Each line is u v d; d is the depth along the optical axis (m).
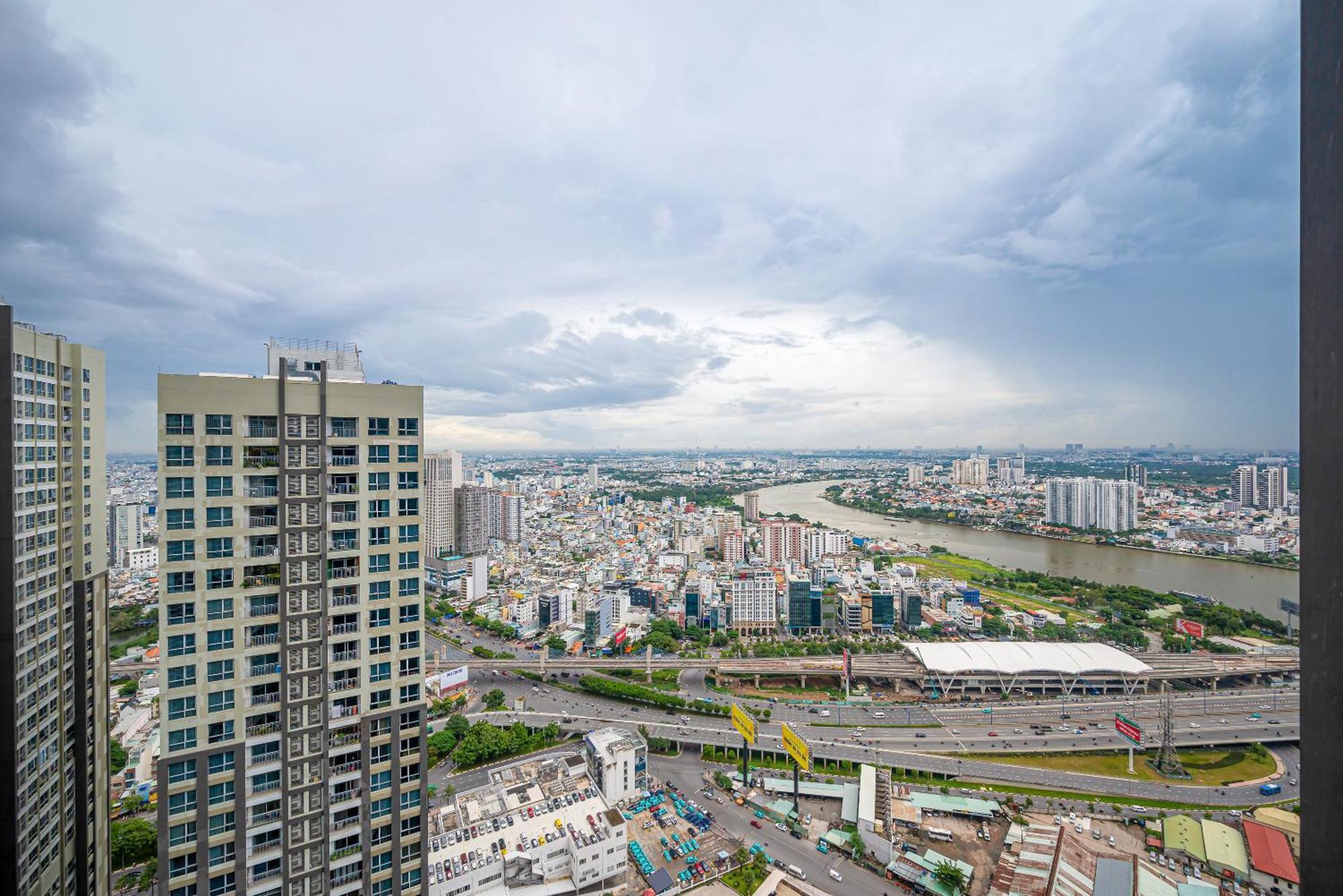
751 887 157.50
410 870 96.06
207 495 85.00
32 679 98.94
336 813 91.00
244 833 86.38
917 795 195.38
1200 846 167.50
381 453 94.00
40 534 101.19
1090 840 175.12
